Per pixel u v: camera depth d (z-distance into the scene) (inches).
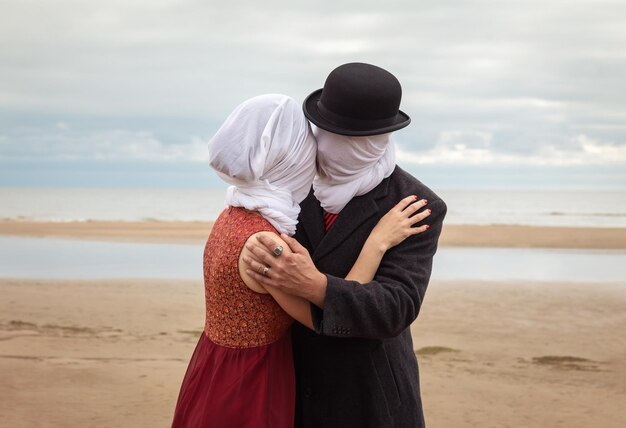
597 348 317.7
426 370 277.3
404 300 93.8
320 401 101.3
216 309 95.0
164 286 483.8
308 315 93.1
